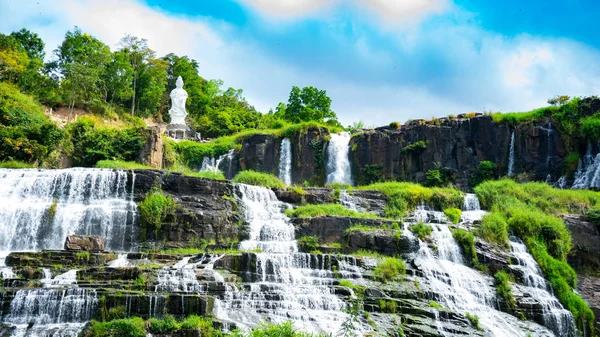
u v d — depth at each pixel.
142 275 28.17
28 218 36.66
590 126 54.69
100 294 25.50
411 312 29.58
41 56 92.94
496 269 36.75
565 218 43.19
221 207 41.31
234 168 64.88
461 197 47.72
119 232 37.72
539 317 33.28
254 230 40.19
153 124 91.94
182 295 25.50
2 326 23.50
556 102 61.50
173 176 41.59
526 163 57.44
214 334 23.97
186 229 38.91
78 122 59.72
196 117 94.81
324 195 47.06
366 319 27.97
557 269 37.94
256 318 26.33
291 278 31.34
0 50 76.69
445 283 34.00
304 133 64.44
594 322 35.34
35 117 60.59
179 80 84.25
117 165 50.59
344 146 63.84
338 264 33.28
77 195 40.12
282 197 45.91
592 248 41.19
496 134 59.00
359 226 39.81
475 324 29.75
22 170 41.41
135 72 90.31
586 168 54.69
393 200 47.44
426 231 38.91
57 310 24.81
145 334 23.25
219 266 31.44
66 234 36.94
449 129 60.09
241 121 90.56
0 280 26.33
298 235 39.88
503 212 44.25
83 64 81.62
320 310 28.23
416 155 60.50
